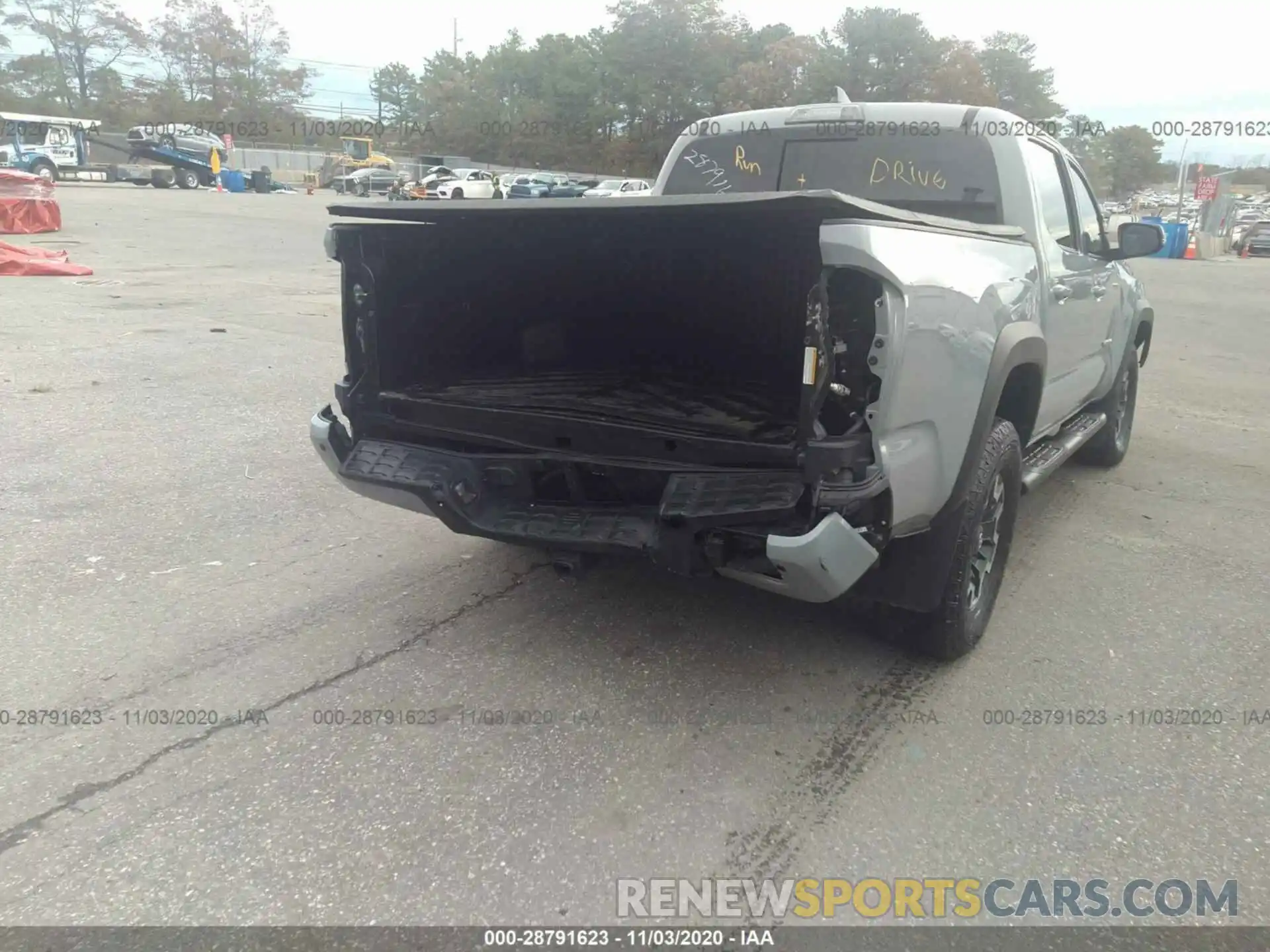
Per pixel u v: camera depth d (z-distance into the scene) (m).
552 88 75.75
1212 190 36.66
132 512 5.04
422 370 3.90
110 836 2.63
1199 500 5.84
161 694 3.33
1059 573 4.64
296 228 25.98
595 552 3.17
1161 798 2.92
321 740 3.10
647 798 2.86
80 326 10.22
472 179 45.72
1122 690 3.54
